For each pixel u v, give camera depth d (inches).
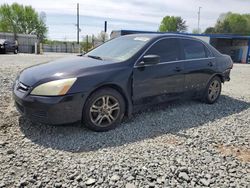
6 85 261.7
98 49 201.2
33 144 137.5
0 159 120.0
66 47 1755.7
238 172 117.8
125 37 204.7
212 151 137.3
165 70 184.4
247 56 1240.2
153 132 161.2
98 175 110.0
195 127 173.2
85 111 150.1
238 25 2549.2
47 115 141.0
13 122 164.2
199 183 108.2
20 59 645.9
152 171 114.3
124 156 127.3
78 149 134.1
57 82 141.7
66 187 101.8
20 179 105.2
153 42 183.3
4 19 2502.5
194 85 209.9
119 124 170.9
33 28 2605.8
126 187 103.0
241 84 375.6
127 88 165.0
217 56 233.8
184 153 133.0
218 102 241.1
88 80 148.6
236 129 172.9
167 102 195.9
